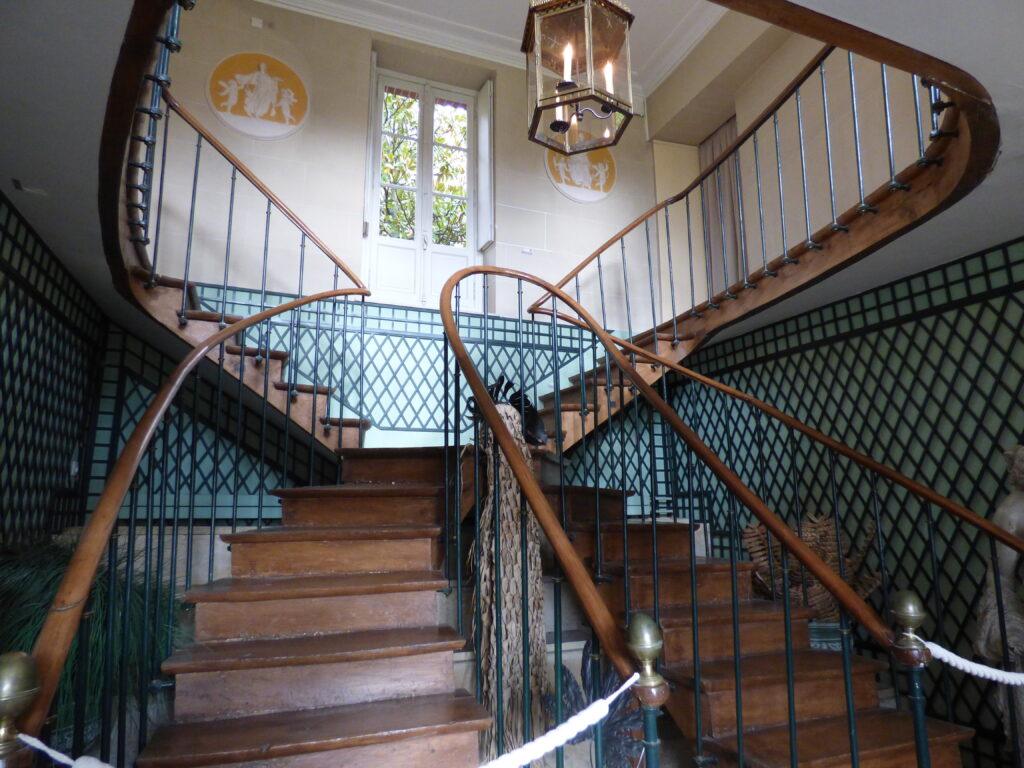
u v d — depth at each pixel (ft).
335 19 16.48
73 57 5.43
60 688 5.93
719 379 15.60
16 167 7.13
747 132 11.44
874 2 4.64
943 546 10.28
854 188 13.65
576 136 10.19
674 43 18.22
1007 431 9.50
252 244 14.58
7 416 8.66
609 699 3.54
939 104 6.95
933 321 10.74
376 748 5.13
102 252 9.39
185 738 5.04
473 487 8.79
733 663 7.48
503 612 6.82
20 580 6.41
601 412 12.18
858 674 7.47
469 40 17.65
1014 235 9.33
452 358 15.19
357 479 9.88
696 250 19.31
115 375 12.80
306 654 5.68
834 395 12.54
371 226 16.88
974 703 9.71
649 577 8.17
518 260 17.28
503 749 5.40
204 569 9.09
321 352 14.08
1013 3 4.62
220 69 15.08
